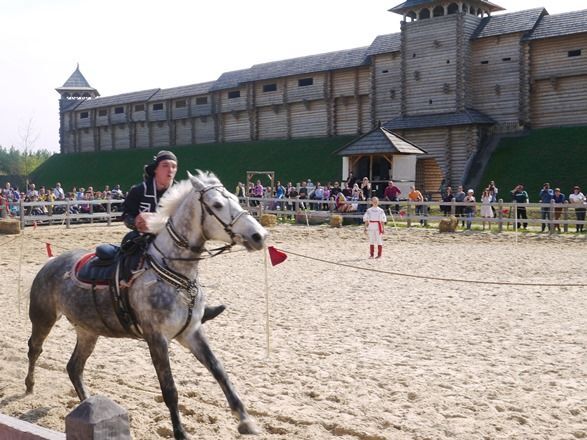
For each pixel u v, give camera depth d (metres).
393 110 49.72
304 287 13.77
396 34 51.72
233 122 64.06
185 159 62.22
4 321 10.47
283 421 5.94
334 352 8.37
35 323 6.53
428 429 5.65
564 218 27.11
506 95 43.91
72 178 70.25
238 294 12.90
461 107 44.25
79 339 6.27
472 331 9.53
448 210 30.33
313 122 57.31
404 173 35.78
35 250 20.36
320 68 55.62
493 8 47.94
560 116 42.28
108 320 5.77
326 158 50.72
